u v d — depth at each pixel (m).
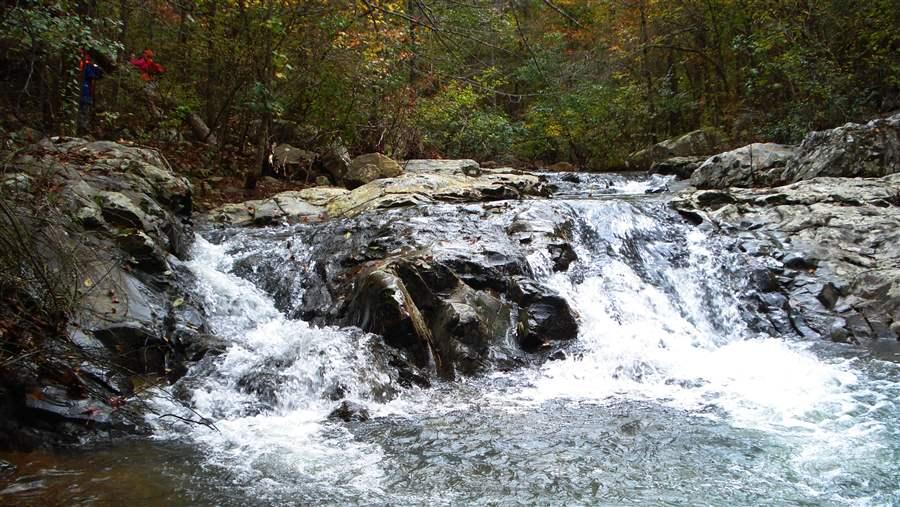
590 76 20.59
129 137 11.05
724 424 4.85
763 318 7.67
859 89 14.84
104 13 9.99
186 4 10.25
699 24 19.50
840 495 3.77
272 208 9.96
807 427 4.78
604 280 7.71
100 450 4.27
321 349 5.68
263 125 11.23
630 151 20.34
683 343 6.94
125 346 5.19
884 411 5.08
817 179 10.47
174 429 4.67
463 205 9.19
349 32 11.70
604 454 4.33
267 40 10.47
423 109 15.59
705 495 3.77
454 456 4.30
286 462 4.18
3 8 6.76
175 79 11.93
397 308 6.07
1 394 4.19
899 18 14.37
